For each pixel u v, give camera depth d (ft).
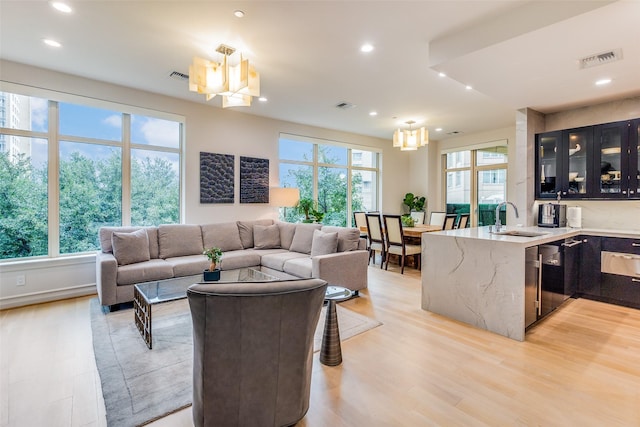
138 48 10.39
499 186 22.74
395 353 8.01
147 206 15.17
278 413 5.10
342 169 23.85
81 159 13.47
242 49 10.32
